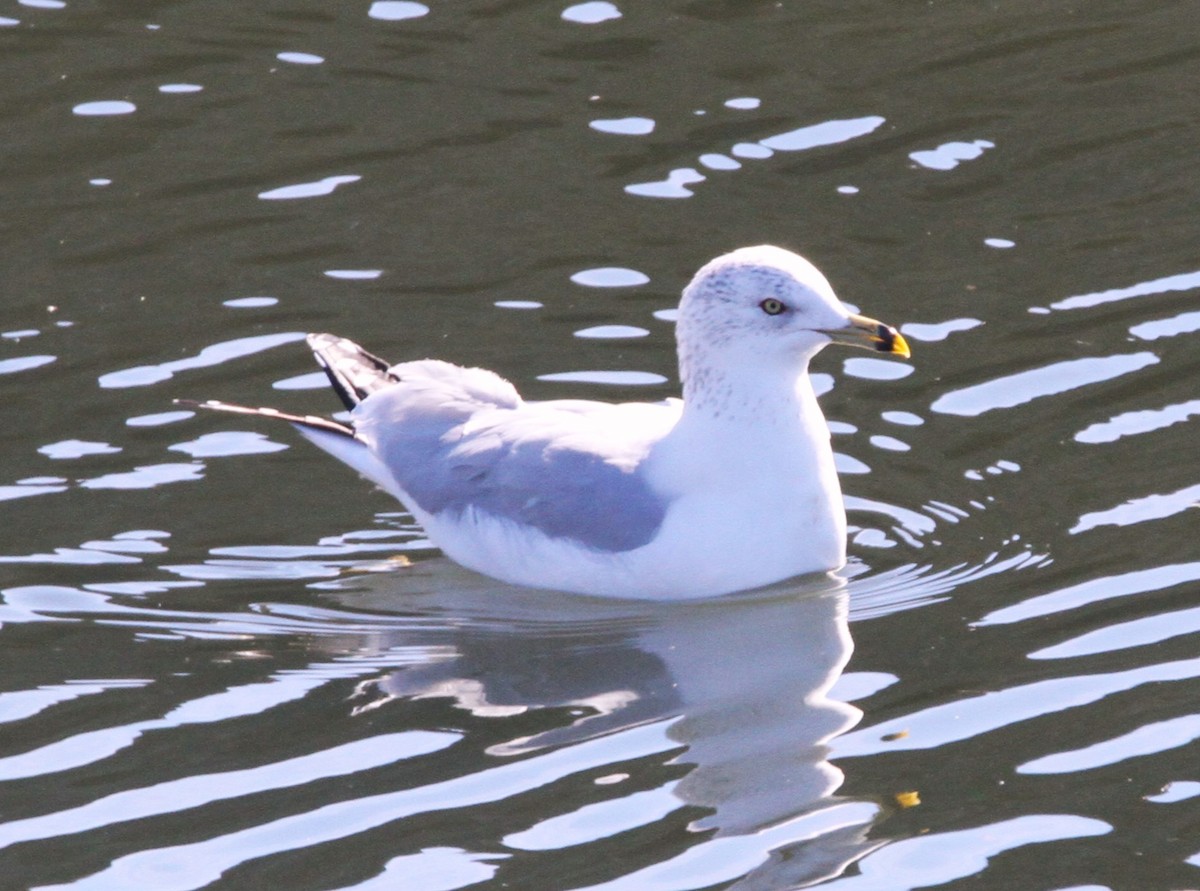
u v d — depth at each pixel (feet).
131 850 30.94
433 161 57.57
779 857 29.96
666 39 64.69
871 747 33.09
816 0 67.15
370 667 36.65
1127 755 32.30
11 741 34.27
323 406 45.78
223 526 41.88
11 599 39.06
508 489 39.40
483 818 31.45
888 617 37.60
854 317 37.78
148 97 61.26
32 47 64.39
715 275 38.06
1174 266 50.31
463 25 66.03
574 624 38.24
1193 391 44.73
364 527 42.24
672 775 32.48
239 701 35.50
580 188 55.93
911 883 29.30
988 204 54.19
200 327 49.26
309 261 52.39
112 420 45.42
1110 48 62.69
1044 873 29.35
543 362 47.47
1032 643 36.06
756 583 38.81
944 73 61.62
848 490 42.37
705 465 38.37
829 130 58.59
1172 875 29.17
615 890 29.32
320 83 62.13
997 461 42.96
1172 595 37.24
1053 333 47.78
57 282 51.39
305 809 31.94
